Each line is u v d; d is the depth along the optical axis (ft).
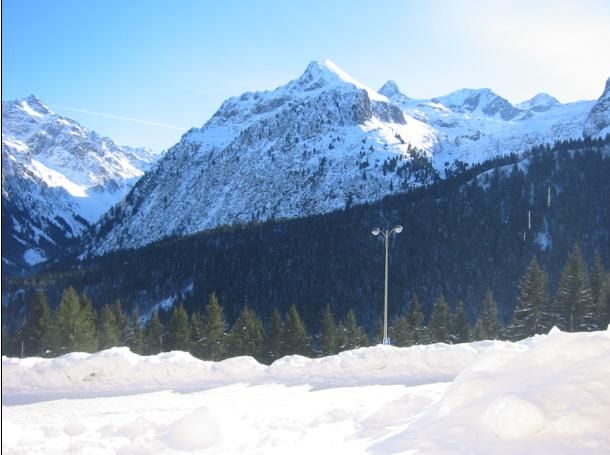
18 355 145.28
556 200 350.64
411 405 24.89
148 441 22.31
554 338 22.67
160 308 278.67
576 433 16.85
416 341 147.74
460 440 18.03
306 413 27.40
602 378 19.17
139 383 36.40
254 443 22.39
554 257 300.20
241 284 301.43
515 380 20.90
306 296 283.59
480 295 271.49
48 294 314.76
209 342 144.36
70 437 24.20
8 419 27.96
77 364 37.40
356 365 37.76
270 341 144.97
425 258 310.86
